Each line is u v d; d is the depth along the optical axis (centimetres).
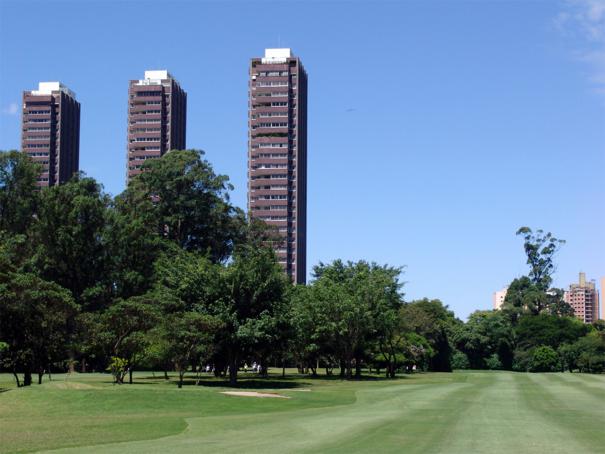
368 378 7450
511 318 14838
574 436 2236
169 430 2481
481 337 13100
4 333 4659
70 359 6438
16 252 7375
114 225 8394
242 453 1842
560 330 13100
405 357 9575
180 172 9475
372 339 7844
